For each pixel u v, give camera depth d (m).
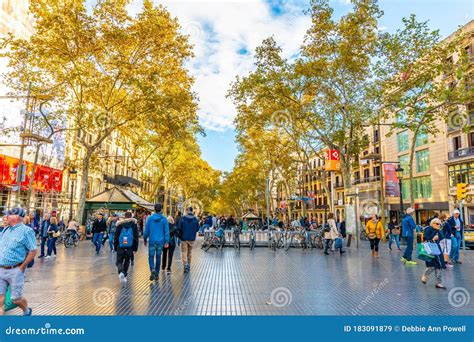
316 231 18.19
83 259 12.41
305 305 6.04
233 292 7.02
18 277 4.86
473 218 31.73
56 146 29.14
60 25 17.08
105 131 20.66
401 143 41.19
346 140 20.94
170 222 9.78
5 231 4.97
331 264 11.54
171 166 41.38
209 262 12.04
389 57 18.41
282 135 28.41
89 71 19.84
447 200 34.47
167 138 24.02
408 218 11.75
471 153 31.50
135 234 8.20
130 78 18.52
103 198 21.62
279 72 20.03
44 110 23.22
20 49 18.69
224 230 18.64
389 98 19.38
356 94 19.70
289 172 36.81
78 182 34.81
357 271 9.94
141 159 53.72
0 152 22.89
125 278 7.93
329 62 19.56
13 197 23.61
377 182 44.47
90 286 7.52
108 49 18.95
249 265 11.25
